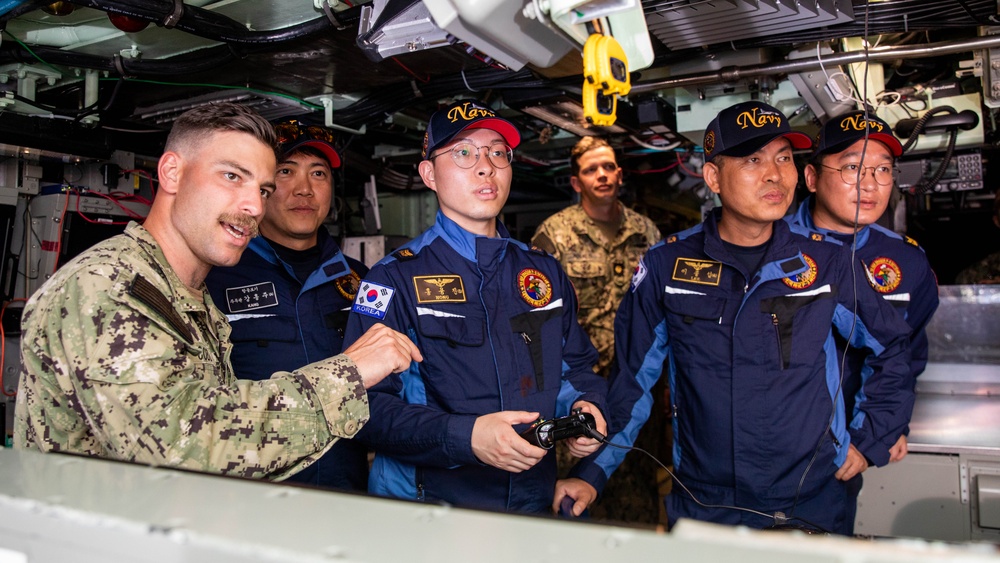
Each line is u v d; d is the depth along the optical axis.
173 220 1.43
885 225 3.44
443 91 2.80
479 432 1.70
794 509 2.09
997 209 3.69
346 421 1.33
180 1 2.04
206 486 0.80
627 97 3.08
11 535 0.77
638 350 2.33
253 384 1.27
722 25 2.13
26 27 2.39
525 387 1.95
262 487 0.80
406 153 4.03
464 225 2.05
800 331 2.12
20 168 2.99
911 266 2.66
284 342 2.25
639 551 0.58
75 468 0.89
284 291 2.31
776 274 2.15
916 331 2.75
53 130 2.74
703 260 2.28
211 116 1.43
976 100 3.11
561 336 2.08
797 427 2.09
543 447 1.70
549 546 0.60
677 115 3.09
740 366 2.13
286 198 2.32
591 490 2.09
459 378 1.91
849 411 2.48
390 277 1.96
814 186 2.74
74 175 3.13
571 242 3.72
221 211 1.40
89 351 1.18
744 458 2.11
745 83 2.71
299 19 2.26
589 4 1.17
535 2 1.18
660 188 5.59
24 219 3.07
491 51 1.36
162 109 3.10
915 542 0.55
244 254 2.31
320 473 2.17
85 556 0.71
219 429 1.19
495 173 2.01
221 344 1.56
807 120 3.23
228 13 2.20
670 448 4.37
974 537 2.58
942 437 2.64
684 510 2.23
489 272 2.02
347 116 3.04
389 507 0.72
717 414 2.15
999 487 2.52
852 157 2.53
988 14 2.11
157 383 1.16
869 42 2.77
